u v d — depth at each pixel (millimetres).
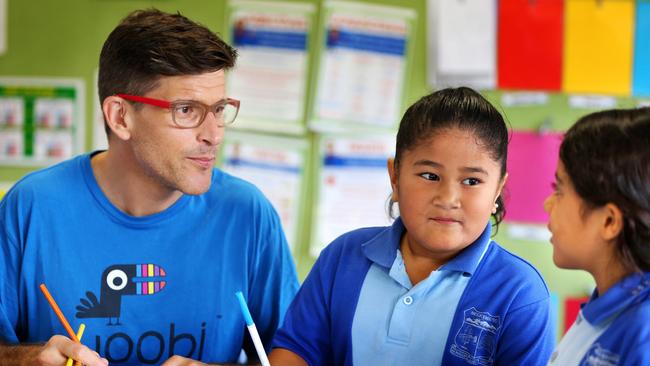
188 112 1062
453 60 2010
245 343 1239
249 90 2014
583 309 847
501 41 2012
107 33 1983
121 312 1130
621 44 2021
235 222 1182
